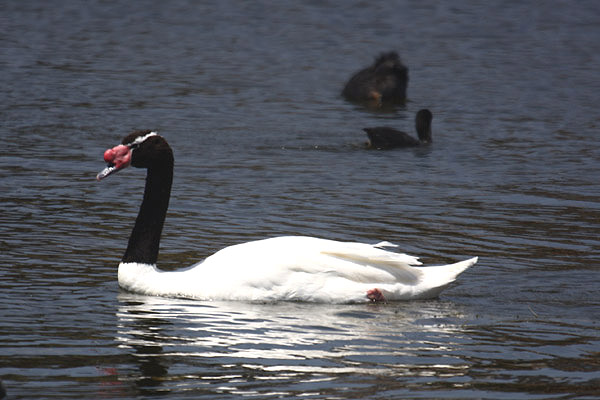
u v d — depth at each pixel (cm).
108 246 1535
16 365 1022
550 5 5641
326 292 1273
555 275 1416
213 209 1805
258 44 4412
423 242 1608
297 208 1834
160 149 1337
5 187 1930
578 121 2897
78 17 5025
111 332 1137
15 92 3136
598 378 1012
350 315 1223
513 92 3422
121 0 5559
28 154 2273
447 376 1015
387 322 1196
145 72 3644
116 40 4397
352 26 4928
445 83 3625
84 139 2481
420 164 2309
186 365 1034
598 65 3997
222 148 2436
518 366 1048
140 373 1009
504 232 1680
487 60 4106
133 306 1242
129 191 1941
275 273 1277
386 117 3050
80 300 1261
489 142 2597
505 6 5597
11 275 1358
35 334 1122
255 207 1833
